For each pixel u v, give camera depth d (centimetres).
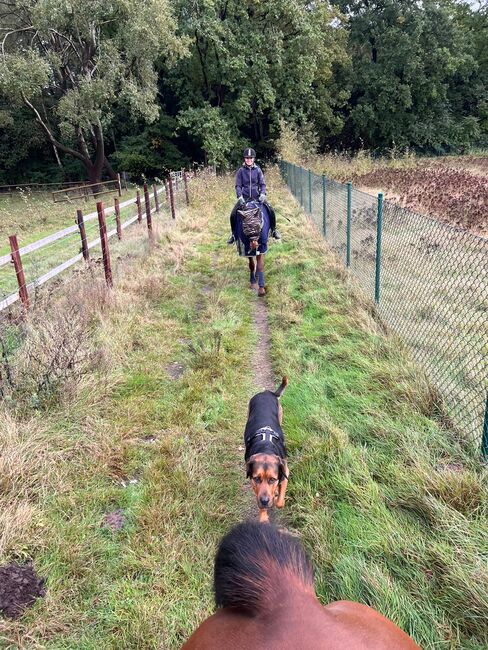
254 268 920
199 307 806
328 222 1212
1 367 499
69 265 888
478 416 420
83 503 371
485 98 4262
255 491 355
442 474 359
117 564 321
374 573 286
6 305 626
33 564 316
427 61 3856
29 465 394
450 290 626
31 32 2703
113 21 2545
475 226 1098
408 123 4044
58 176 3531
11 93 2480
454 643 252
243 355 630
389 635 137
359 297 751
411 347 576
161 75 3409
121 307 733
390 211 752
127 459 425
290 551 144
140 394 530
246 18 3028
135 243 1090
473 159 3120
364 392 498
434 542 307
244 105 3053
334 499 363
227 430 471
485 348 528
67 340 547
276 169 2722
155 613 286
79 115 2598
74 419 470
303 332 666
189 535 344
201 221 1444
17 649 269
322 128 3884
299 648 117
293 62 3105
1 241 1370
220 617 140
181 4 2895
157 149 3462
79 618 287
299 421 468
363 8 4122
